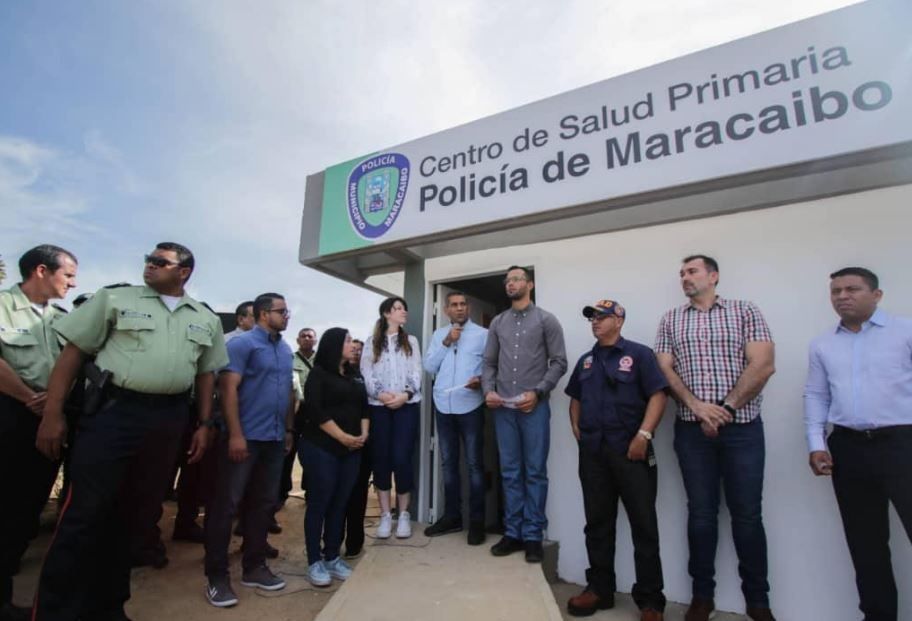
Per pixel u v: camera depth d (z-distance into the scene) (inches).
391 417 133.7
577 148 116.3
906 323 91.0
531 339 120.8
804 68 97.3
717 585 107.9
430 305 162.4
